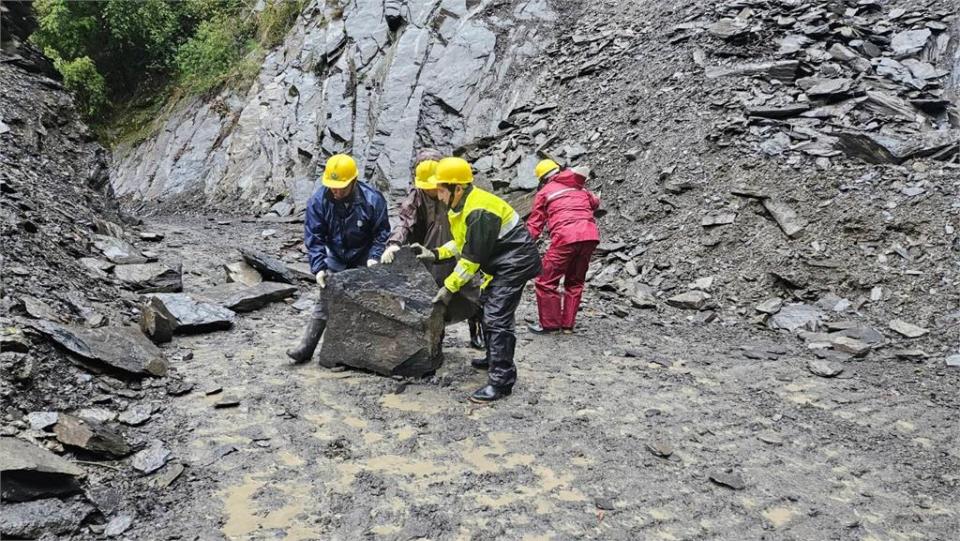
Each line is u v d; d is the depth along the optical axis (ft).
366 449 12.05
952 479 12.00
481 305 14.76
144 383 13.96
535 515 10.28
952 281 21.29
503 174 35.96
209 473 10.95
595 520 10.23
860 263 22.81
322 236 16.33
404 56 45.42
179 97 64.28
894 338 19.83
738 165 27.99
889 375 17.28
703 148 29.55
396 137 42.70
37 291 16.22
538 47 44.32
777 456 12.62
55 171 27.17
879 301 21.48
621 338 19.80
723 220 25.99
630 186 30.19
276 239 34.12
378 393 14.48
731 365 17.69
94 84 65.21
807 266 23.16
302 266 26.96
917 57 32.55
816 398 15.55
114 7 65.77
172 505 10.05
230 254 28.43
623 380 16.16
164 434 12.10
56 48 66.64
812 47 33.50
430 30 46.42
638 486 11.28
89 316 16.11
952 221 22.99
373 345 15.37
